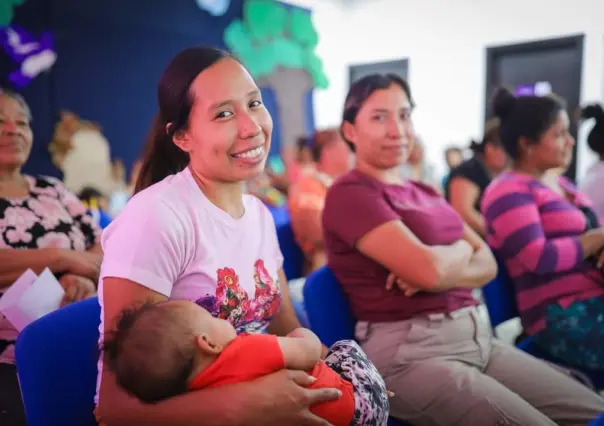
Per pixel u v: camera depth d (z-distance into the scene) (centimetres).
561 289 171
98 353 98
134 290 93
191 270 102
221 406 84
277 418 86
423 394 134
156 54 517
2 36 408
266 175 478
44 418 96
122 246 95
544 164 181
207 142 105
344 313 154
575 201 197
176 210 100
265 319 120
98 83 473
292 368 92
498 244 180
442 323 145
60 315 103
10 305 135
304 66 652
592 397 140
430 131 633
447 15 603
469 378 131
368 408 98
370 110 157
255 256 117
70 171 445
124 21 488
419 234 151
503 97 192
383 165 160
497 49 577
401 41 640
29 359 96
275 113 620
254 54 594
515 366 148
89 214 193
